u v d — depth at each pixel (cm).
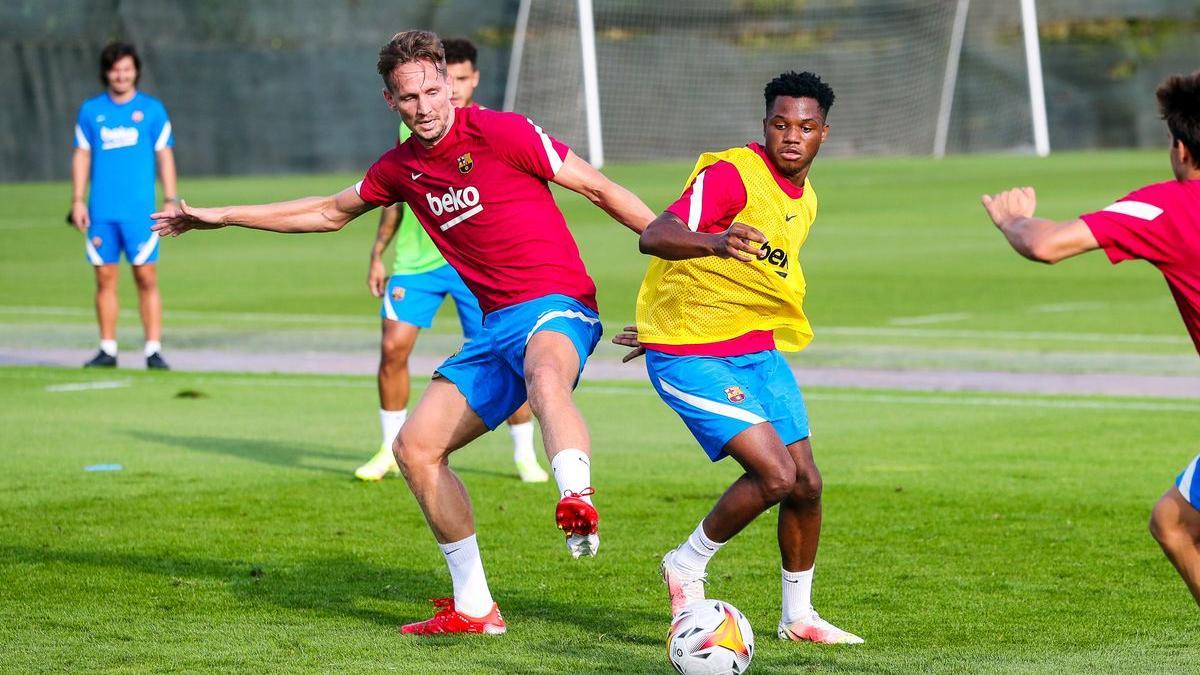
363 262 8175
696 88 15338
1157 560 2427
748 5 15588
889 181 12631
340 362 4950
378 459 3125
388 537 2614
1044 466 3222
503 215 1988
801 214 1959
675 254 1773
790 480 1875
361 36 13825
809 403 4116
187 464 3275
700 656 1766
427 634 2014
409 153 2034
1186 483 1614
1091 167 13350
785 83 1936
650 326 1994
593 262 7969
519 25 14275
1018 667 1859
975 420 3834
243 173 13500
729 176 1906
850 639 1981
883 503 2866
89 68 12744
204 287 7156
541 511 2831
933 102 16062
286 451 3450
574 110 14712
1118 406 4034
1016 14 16288
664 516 2775
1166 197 1553
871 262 7844
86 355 5119
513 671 1839
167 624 2058
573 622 2080
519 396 2031
